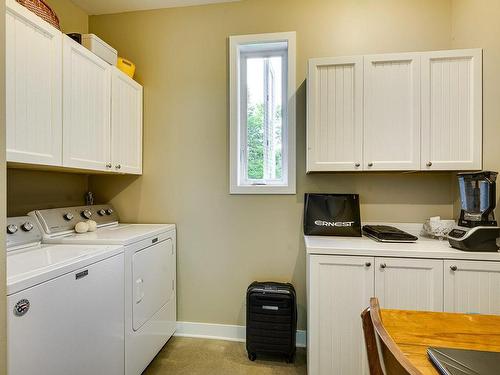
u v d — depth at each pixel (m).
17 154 1.32
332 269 1.65
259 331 2.00
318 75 1.89
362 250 1.63
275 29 2.26
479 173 1.62
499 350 0.80
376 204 2.16
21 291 0.99
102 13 2.46
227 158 2.35
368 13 2.16
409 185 2.13
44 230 1.69
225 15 2.33
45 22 1.47
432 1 2.10
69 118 1.64
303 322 2.23
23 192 1.86
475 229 1.56
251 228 2.31
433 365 0.74
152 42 2.43
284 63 2.38
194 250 2.38
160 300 2.07
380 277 1.62
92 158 1.83
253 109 2.44
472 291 1.55
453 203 2.07
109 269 1.47
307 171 1.99
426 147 1.80
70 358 1.20
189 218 2.39
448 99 1.79
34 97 1.41
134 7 2.40
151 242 1.94
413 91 1.81
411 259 1.59
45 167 1.67
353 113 1.86
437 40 2.09
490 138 1.69
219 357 2.06
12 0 1.29
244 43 2.28
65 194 2.23
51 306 1.11
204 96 2.37
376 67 1.84
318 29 2.21
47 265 1.17
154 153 2.43
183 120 2.40
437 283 1.58
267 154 2.42
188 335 2.37
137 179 2.45
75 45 1.68
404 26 2.12
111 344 1.48
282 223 2.27
